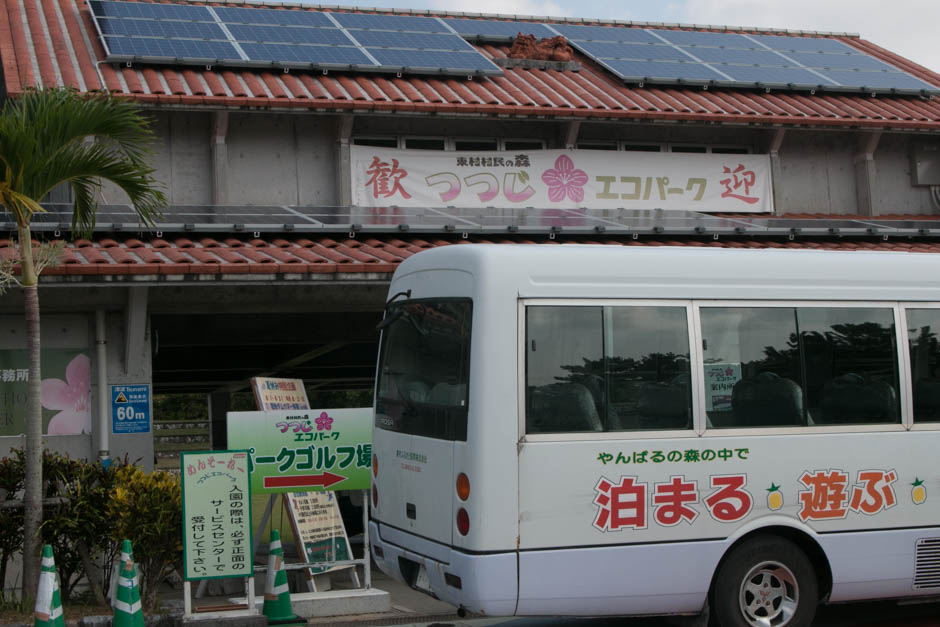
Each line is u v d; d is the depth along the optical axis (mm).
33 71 13375
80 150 8406
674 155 15891
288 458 9172
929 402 7902
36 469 8250
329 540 9828
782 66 18391
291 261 10562
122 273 9688
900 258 8016
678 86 16938
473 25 18578
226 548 8484
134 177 8703
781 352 7551
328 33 16422
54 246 8820
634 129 16172
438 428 7223
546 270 7047
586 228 12656
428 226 12227
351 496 12492
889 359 7836
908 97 18250
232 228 11562
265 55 14828
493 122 15406
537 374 6914
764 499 7340
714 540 7188
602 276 7164
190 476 8453
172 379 20812
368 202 14398
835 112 16734
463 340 7031
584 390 7004
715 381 7336
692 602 7180
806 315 7656
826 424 7578
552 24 19734
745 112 16094
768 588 7430
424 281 7758
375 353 17469
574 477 6891
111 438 10523
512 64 17031
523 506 6770
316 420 9266
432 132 15203
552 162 15258
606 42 18578
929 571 7773
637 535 7012
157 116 13938
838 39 21797
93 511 8594
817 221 14836
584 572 6867
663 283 7309
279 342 13305
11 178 8047
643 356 7176
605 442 6980
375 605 9094
